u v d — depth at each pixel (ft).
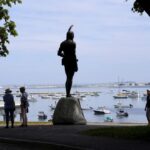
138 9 83.20
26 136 72.54
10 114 91.09
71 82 97.91
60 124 95.25
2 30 123.44
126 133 69.10
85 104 578.25
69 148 58.80
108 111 394.32
